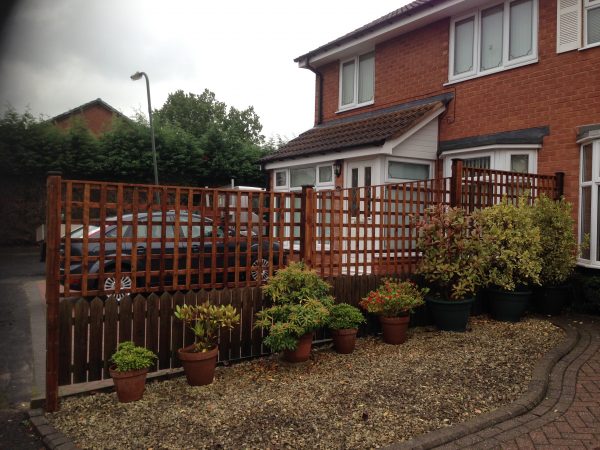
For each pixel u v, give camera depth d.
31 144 19.20
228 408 4.42
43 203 19.91
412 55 12.24
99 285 4.98
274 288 5.86
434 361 5.78
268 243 6.40
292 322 5.48
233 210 5.88
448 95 11.28
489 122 10.41
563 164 9.16
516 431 4.11
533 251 7.52
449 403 4.55
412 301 6.71
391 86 12.83
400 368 5.54
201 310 5.12
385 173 10.62
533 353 6.05
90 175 20.33
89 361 4.87
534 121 9.62
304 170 13.27
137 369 4.59
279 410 4.37
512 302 7.66
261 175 23.30
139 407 4.47
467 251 7.28
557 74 9.27
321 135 13.43
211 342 5.35
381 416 4.26
